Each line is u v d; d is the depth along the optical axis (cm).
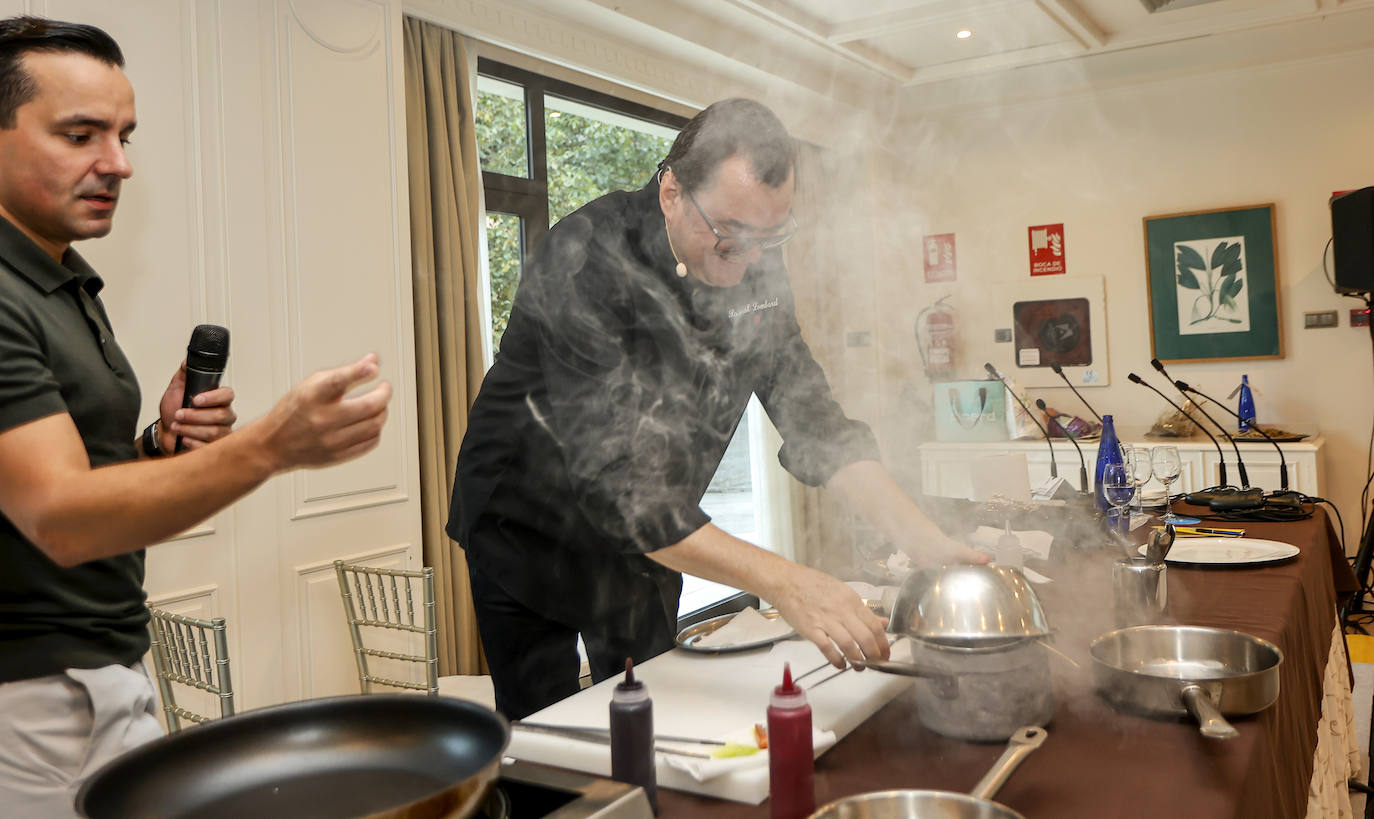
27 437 96
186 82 243
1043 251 544
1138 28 466
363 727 77
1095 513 228
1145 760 97
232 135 253
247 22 257
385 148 294
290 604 262
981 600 105
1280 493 281
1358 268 413
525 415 157
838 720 105
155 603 231
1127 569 150
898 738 106
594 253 140
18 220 129
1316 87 476
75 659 126
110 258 226
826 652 107
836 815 77
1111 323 528
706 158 133
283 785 72
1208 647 123
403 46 305
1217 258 498
